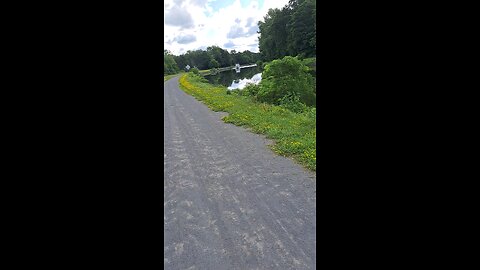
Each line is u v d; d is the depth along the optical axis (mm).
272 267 2670
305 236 3137
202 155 6473
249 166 5551
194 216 3707
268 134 7906
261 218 3561
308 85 14688
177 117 11836
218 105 14023
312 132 7617
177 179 5074
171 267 2730
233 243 3070
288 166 5445
